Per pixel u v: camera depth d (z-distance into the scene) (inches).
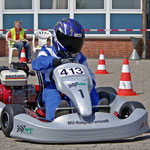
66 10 701.3
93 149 204.4
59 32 236.4
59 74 224.5
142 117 223.1
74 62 234.4
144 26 677.3
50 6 703.1
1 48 694.5
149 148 207.8
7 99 265.6
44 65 231.3
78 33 234.4
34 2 701.9
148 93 381.1
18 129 216.8
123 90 372.2
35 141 209.9
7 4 706.2
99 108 223.9
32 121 212.7
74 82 220.4
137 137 230.8
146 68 555.2
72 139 207.3
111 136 211.8
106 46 687.1
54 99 227.9
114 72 518.3
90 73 246.5
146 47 689.0
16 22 610.5
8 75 263.3
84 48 688.4
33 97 270.2
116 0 695.7
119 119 218.8
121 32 693.9
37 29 692.1
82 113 207.6
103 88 270.4
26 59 612.1
